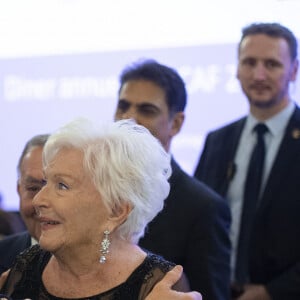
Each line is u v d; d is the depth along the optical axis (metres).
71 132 2.88
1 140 7.34
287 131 5.26
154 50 6.84
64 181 2.85
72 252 2.91
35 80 7.28
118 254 2.98
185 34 6.71
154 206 2.98
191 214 4.11
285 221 5.05
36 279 3.04
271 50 5.25
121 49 6.96
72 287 2.95
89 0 7.11
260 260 5.08
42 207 2.86
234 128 5.55
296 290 4.91
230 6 6.56
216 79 6.58
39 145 3.82
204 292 4.02
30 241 3.93
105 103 7.02
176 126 4.50
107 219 2.90
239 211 5.29
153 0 6.86
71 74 7.16
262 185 5.24
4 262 3.86
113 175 2.86
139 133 2.96
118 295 2.90
